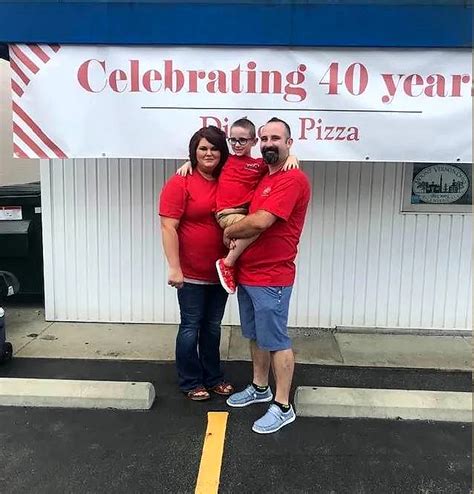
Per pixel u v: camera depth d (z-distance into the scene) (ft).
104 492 9.38
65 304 17.69
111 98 13.15
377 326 17.19
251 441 10.94
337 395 12.11
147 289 17.46
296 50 12.79
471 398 12.17
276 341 11.27
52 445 10.78
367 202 16.61
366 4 12.35
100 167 16.96
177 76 13.01
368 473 9.95
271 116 13.05
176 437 11.08
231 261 11.26
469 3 12.27
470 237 16.71
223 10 12.51
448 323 17.12
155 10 12.57
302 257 16.92
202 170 11.58
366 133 13.04
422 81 12.81
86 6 12.62
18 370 14.12
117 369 14.29
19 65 13.06
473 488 9.55
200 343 12.75
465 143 13.00
